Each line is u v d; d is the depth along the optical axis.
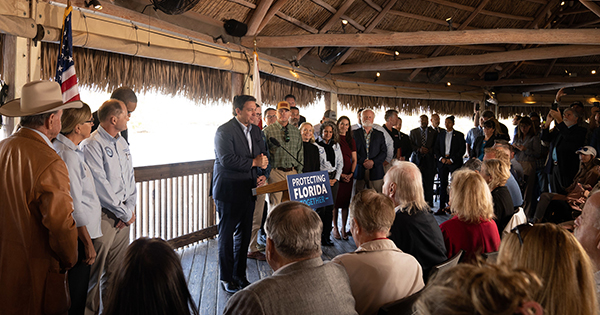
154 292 1.17
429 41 5.61
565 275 0.92
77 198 2.09
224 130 3.19
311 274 1.30
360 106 8.39
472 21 7.81
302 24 6.04
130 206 2.67
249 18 5.34
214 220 4.71
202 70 4.88
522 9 7.93
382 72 8.63
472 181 2.09
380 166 5.12
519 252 1.00
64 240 1.80
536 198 6.01
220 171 3.19
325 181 3.17
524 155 5.68
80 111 2.17
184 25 4.62
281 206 1.45
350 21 6.53
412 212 2.04
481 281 0.58
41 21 3.11
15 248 1.77
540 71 10.06
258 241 4.54
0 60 2.98
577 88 11.05
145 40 3.96
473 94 9.78
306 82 6.66
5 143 1.83
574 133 5.22
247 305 1.21
